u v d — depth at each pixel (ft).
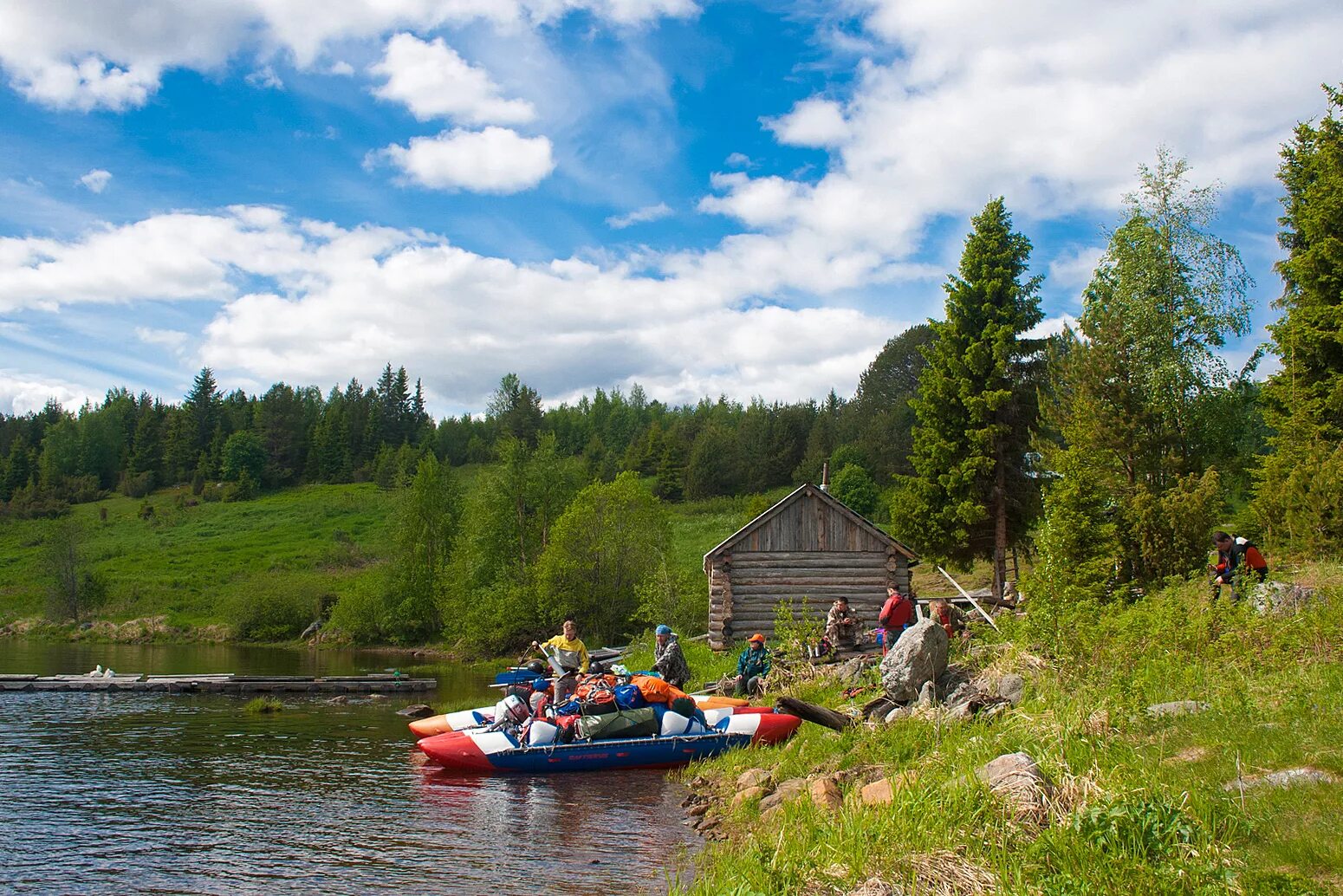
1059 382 79.97
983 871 18.44
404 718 62.80
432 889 25.39
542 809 34.60
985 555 95.96
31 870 27.55
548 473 163.84
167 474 385.29
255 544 249.75
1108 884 16.70
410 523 167.63
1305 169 80.69
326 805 35.73
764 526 78.33
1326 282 75.36
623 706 43.75
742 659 55.11
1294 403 74.95
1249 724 23.75
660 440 328.49
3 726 57.36
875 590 77.10
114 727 57.47
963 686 36.68
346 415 419.13
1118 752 23.75
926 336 273.95
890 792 25.21
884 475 249.75
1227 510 83.10
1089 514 55.88
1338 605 34.24
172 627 167.63
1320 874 15.74
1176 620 34.60
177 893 25.43
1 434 453.99
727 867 23.54
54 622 173.78
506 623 135.95
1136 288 82.89
